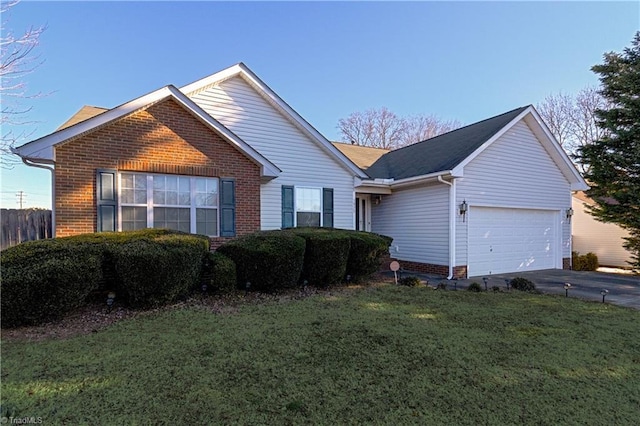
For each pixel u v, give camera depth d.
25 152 6.84
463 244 11.63
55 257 5.46
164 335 4.84
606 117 12.90
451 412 3.03
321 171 11.84
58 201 7.21
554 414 3.03
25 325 5.21
